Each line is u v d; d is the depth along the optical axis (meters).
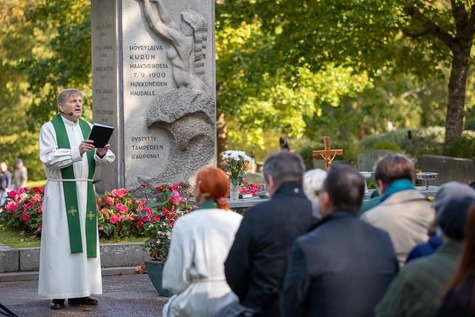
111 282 12.43
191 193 16.36
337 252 5.58
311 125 38.06
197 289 6.89
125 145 16.30
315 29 25.55
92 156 10.85
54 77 30.75
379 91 45.62
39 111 31.23
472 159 24.48
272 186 6.56
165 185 13.47
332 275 5.54
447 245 5.14
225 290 6.89
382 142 34.06
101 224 13.60
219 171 7.09
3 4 38.72
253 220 6.40
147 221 13.44
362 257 5.59
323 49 26.12
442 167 25.62
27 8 37.91
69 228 10.66
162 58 16.34
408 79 45.06
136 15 16.31
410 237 6.60
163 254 11.28
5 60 39.50
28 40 39.62
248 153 44.47
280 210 6.39
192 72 16.45
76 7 30.30
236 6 27.42
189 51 16.38
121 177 16.31
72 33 29.03
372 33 25.91
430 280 5.03
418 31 26.06
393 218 6.63
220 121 32.03
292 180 6.51
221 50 30.30
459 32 25.70
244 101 30.84
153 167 16.33
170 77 16.39
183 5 16.47
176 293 7.13
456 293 4.60
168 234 11.31
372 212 6.72
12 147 44.16
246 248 6.38
